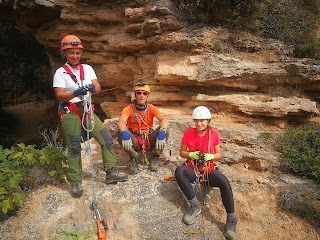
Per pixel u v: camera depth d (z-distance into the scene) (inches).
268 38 281.0
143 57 309.9
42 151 182.9
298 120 238.2
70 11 350.0
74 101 161.6
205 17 271.6
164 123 181.2
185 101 269.4
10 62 741.3
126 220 156.0
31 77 787.4
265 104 234.5
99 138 172.1
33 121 661.9
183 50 269.9
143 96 180.7
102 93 380.2
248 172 195.6
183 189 153.9
